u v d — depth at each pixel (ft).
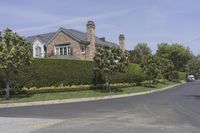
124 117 55.52
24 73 111.55
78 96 109.81
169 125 45.98
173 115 57.72
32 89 113.80
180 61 338.75
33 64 114.83
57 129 43.21
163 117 54.95
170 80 275.80
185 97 106.83
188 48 352.08
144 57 192.34
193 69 452.35
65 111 66.64
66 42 187.42
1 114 61.98
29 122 49.96
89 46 187.93
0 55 93.09
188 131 40.96
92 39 188.75
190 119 52.19
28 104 88.69
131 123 48.26
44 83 118.32
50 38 193.26
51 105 84.07
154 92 146.41
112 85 151.53
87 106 78.28
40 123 48.80
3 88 106.52
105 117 55.77
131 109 69.21
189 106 74.69
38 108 74.79
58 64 124.36
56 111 66.80
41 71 117.50
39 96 104.32
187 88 177.99
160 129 42.60
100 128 43.86
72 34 185.06
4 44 94.89
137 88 160.45
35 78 115.24
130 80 175.01
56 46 190.80
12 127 45.03
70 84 129.08
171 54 334.85
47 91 117.08
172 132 40.32
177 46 338.54
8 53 93.61
